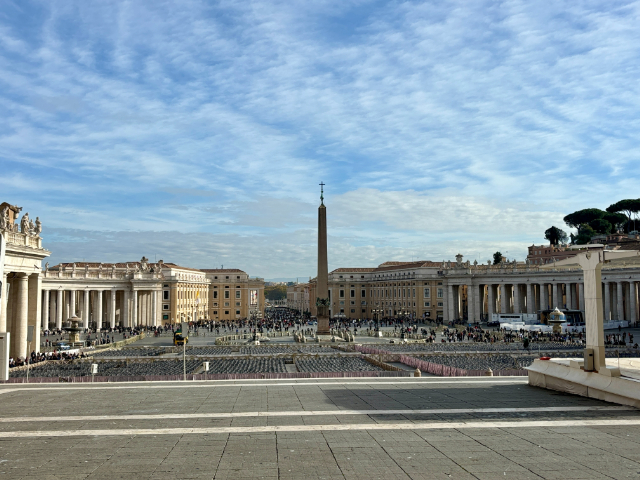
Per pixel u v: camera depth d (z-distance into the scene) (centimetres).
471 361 4688
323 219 7975
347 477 1085
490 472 1106
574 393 1958
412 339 7738
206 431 1437
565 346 6103
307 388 2162
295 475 1095
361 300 15875
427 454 1225
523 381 2350
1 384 2408
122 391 2144
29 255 5050
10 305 5112
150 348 6334
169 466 1152
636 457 1196
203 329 10812
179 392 2092
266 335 8750
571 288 10869
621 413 1612
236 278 15462
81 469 1136
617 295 9400
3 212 4662
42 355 5178
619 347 5672
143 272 11331
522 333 7425
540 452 1234
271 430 1441
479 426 1466
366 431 1423
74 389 2228
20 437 1393
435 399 1875
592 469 1121
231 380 2461
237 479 1075
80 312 11662
